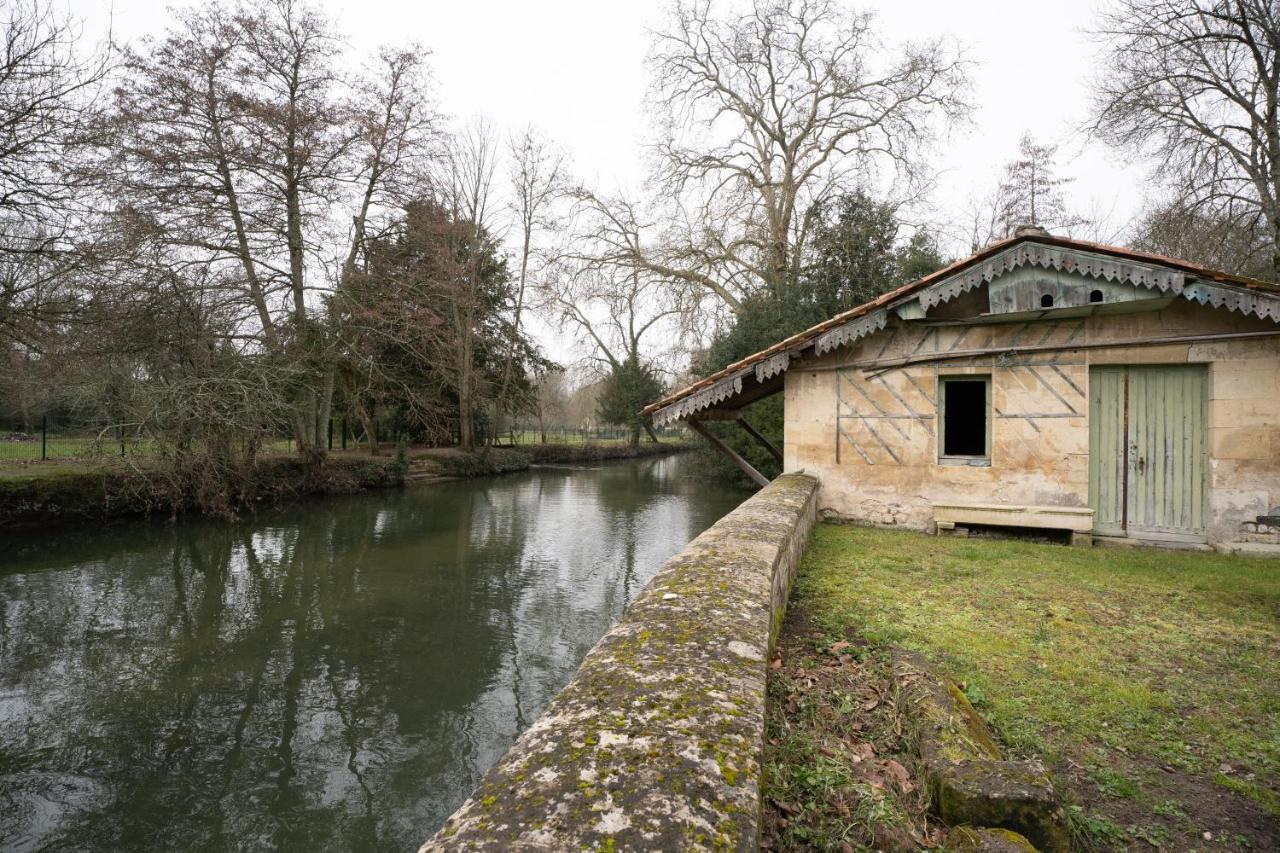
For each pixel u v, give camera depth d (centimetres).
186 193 1716
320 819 489
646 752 175
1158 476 762
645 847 136
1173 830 244
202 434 1541
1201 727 320
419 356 2328
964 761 249
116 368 1514
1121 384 779
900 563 664
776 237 2248
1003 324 820
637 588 1092
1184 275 669
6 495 1298
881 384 888
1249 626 467
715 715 198
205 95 1734
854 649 413
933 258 1788
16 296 1216
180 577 1115
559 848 135
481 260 3194
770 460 1822
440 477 2667
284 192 1897
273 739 597
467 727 625
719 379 893
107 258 1323
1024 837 218
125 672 728
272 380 1652
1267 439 704
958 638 438
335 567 1202
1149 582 589
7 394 1872
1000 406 823
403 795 521
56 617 899
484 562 1255
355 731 614
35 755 565
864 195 1969
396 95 2153
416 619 919
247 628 870
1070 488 788
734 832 143
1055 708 338
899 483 876
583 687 221
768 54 2327
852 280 1861
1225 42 1459
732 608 308
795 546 595
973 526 843
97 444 1478
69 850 448
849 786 255
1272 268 1614
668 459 4234
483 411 3478
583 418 5184
